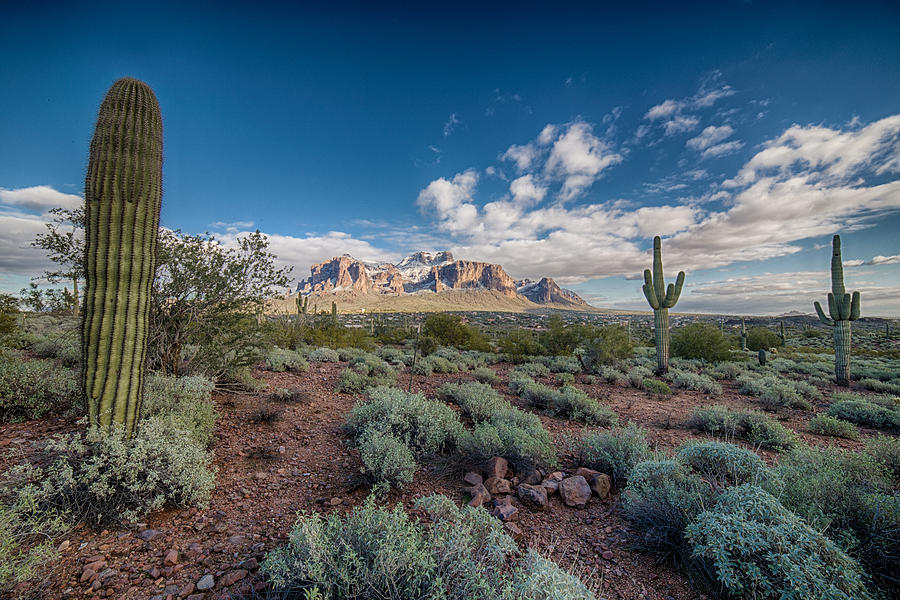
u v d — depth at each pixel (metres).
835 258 13.56
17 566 2.29
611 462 4.46
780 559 2.38
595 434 5.09
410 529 2.32
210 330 6.87
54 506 3.00
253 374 9.42
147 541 2.93
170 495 3.31
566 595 1.90
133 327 3.71
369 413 5.34
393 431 4.96
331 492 3.87
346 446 5.14
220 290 6.53
